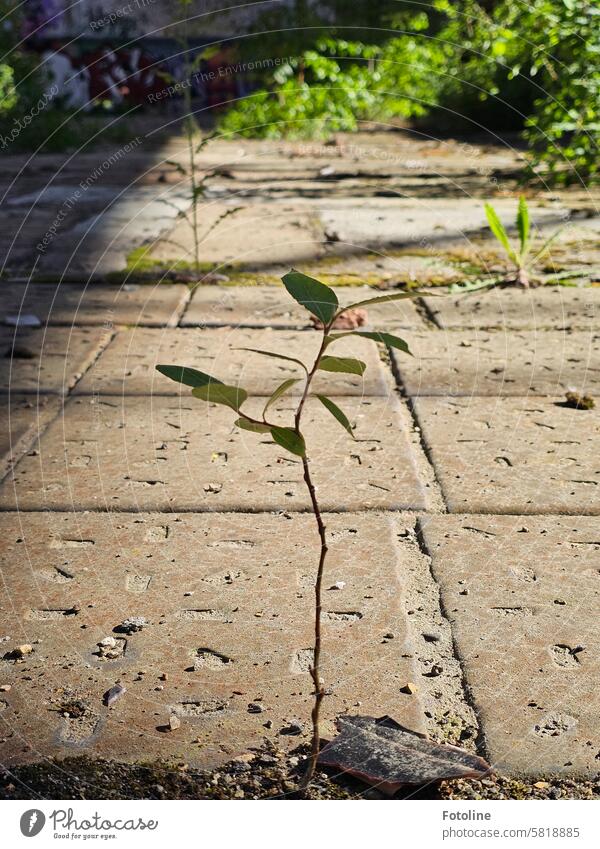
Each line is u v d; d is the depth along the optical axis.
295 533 2.19
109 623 1.84
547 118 6.43
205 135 10.45
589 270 4.48
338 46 10.86
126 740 1.53
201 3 10.57
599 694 1.63
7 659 1.73
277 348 3.52
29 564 2.05
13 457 2.60
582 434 2.73
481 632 1.81
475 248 4.92
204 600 1.92
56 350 3.48
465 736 1.54
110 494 2.38
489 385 3.12
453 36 9.48
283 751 1.51
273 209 6.01
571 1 5.73
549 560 2.06
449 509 2.29
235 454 2.62
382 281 4.39
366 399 3.02
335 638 1.79
